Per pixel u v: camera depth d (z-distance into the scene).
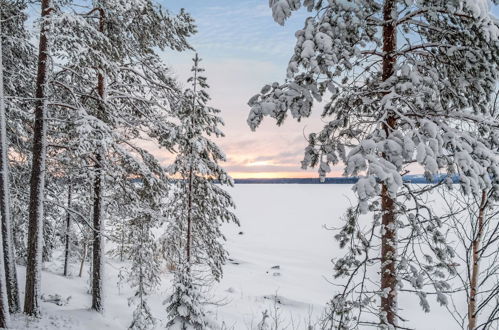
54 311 11.46
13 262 10.42
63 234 18.14
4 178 9.98
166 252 13.62
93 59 9.72
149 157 12.96
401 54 5.10
